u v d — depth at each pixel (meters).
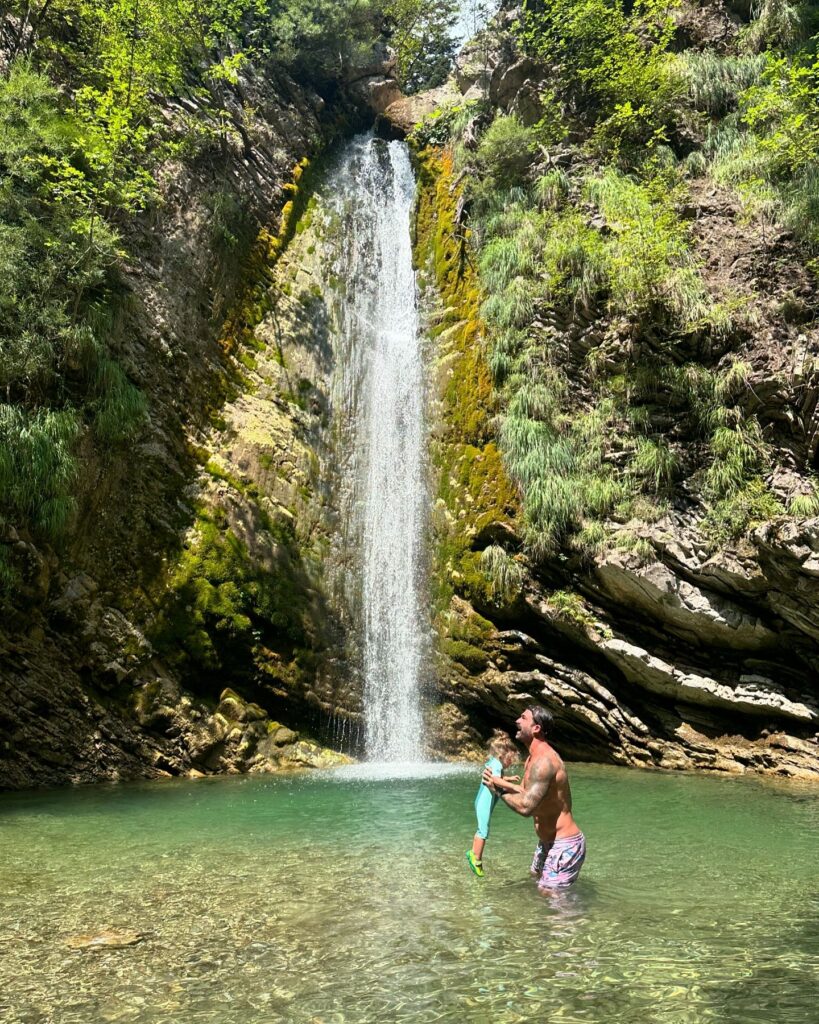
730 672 13.93
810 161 16.19
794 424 13.99
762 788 11.51
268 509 15.83
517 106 20.73
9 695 11.66
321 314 19.06
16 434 11.74
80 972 4.46
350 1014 3.89
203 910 5.60
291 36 23.62
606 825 8.79
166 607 13.87
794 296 14.94
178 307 15.98
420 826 8.76
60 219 13.26
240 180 19.30
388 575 17.06
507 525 15.74
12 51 15.46
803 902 5.69
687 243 16.45
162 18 17.25
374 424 18.53
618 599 14.55
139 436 14.31
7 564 11.51
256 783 12.12
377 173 23.03
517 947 4.75
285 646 14.99
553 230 17.78
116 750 12.64
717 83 19.30
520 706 15.08
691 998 4.02
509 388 16.72
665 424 15.31
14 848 7.73
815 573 12.45
